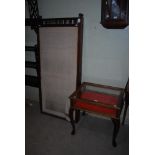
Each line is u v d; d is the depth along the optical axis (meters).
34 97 3.10
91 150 1.88
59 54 2.30
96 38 2.20
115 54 2.16
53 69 2.42
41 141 2.04
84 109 1.95
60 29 2.19
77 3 2.17
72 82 2.32
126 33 2.02
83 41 2.29
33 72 2.90
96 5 2.07
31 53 2.79
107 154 1.82
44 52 2.42
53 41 2.29
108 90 2.34
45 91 2.60
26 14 2.61
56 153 1.84
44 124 2.41
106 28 2.09
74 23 2.10
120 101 1.85
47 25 2.28
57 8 2.33
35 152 1.85
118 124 1.82
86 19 2.18
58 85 2.45
